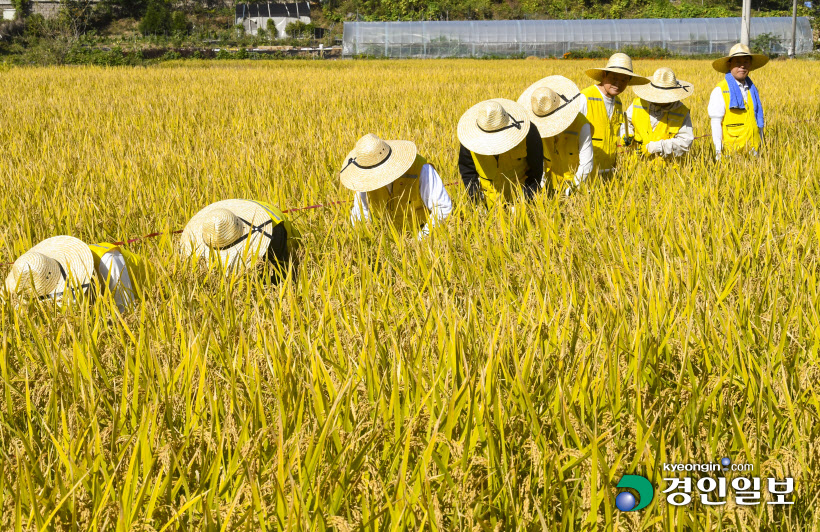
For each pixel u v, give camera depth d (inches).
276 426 96.0
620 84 239.0
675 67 1279.5
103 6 3245.6
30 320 130.0
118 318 128.7
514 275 151.9
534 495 87.7
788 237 169.0
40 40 1726.1
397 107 590.9
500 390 104.5
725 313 123.8
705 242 171.0
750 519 84.0
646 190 242.2
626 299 131.4
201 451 95.0
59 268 148.3
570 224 188.1
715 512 85.5
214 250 166.9
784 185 228.8
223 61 1935.3
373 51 2301.9
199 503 88.0
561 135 223.9
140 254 181.8
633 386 102.6
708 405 100.4
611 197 216.7
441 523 80.1
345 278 154.5
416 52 2301.9
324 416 98.0
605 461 91.4
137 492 88.7
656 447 93.4
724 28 2234.3
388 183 178.2
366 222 193.3
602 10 3292.3
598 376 103.6
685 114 271.9
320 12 3440.0
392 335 114.5
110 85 927.0
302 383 103.1
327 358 112.9
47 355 119.9
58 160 342.3
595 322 124.4
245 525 80.4
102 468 89.7
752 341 119.3
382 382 101.7
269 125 494.3
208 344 117.3
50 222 218.8
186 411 103.5
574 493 86.7
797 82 797.9
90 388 107.4
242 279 151.8
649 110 273.4
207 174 286.8
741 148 291.6
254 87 874.8
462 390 96.0
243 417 101.0
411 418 96.5
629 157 271.1
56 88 879.1
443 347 112.3
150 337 123.4
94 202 243.1
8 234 200.8
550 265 154.4
